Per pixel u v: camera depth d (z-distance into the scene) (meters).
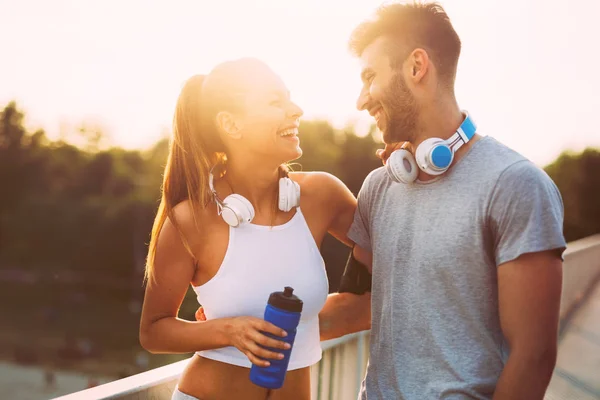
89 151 72.00
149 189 71.50
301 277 1.82
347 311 2.02
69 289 67.00
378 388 1.74
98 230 70.38
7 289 65.94
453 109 1.69
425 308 1.64
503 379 1.51
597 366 4.91
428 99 1.67
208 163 1.81
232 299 1.77
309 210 1.91
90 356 53.34
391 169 1.68
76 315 61.94
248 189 1.82
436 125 1.68
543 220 1.48
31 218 70.62
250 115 1.73
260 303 1.77
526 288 1.49
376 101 1.73
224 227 1.79
